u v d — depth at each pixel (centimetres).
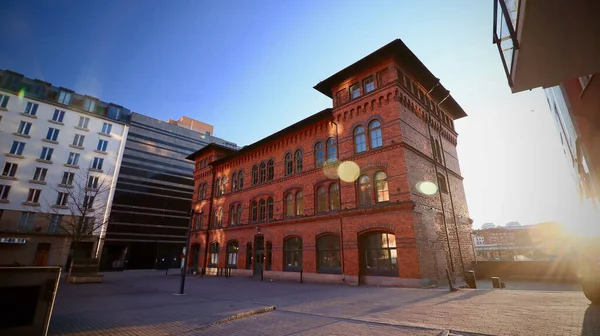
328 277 1969
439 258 1786
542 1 452
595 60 597
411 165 1820
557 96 1120
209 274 3130
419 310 905
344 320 791
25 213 3703
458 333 633
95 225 4209
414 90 2178
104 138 4662
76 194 4116
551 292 1238
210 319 816
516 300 1045
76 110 4459
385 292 1376
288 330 696
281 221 2428
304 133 2488
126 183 5234
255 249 2659
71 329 720
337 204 2091
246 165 3045
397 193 1745
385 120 1914
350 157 2059
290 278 2231
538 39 539
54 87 4353
